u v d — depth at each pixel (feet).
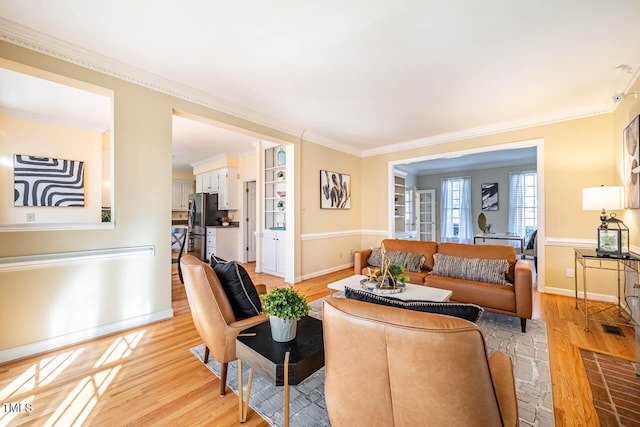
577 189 11.71
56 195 13.50
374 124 13.73
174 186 27.68
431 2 5.77
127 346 7.46
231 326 5.47
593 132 11.35
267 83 9.40
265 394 5.59
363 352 2.82
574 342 7.72
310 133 15.11
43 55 6.98
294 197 14.53
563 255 12.01
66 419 4.84
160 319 9.16
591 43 7.11
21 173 12.60
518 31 6.67
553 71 8.54
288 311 4.68
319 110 11.83
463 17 6.20
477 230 25.32
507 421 2.91
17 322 6.79
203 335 5.86
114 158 8.19
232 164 21.34
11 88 9.72
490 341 7.82
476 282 9.66
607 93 10.12
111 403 5.27
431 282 10.25
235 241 21.52
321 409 5.17
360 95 10.31
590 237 11.44
